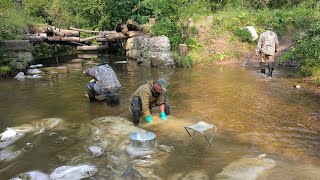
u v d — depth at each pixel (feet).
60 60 49.85
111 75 25.25
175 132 19.02
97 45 57.98
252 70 37.29
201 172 14.46
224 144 17.31
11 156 16.49
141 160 15.66
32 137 18.83
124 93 28.17
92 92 25.43
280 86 29.50
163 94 21.49
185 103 24.72
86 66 43.47
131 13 62.95
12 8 50.96
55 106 24.77
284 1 61.62
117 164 15.44
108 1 63.21
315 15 48.44
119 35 51.06
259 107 23.49
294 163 15.10
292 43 43.78
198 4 48.47
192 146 17.13
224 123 20.39
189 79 33.06
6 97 27.50
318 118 21.07
